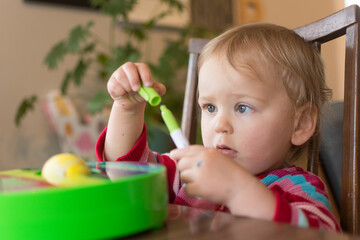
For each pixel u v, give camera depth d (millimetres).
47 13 2434
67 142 2361
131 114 801
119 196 380
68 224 363
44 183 426
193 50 990
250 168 761
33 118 2379
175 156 563
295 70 788
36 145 2381
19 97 2354
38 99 2400
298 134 802
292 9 3283
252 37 806
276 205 499
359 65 687
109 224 374
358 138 666
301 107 802
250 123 747
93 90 2570
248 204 504
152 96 654
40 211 359
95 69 2576
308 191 648
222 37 837
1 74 2305
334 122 1221
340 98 2934
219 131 756
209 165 525
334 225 550
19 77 2354
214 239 350
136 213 387
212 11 2947
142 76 696
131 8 2203
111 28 2627
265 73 759
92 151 2357
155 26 2756
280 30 842
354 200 651
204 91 793
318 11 3252
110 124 822
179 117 2279
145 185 398
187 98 984
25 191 366
